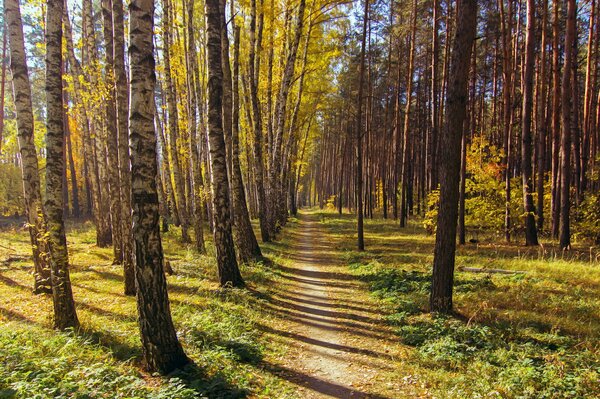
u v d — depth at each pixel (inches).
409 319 329.1
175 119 804.6
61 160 282.2
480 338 269.7
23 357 211.8
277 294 424.8
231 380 209.8
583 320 301.7
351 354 270.5
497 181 762.8
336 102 1291.8
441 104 932.6
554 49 668.1
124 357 234.4
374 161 1818.4
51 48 280.7
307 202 4146.2
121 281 440.5
